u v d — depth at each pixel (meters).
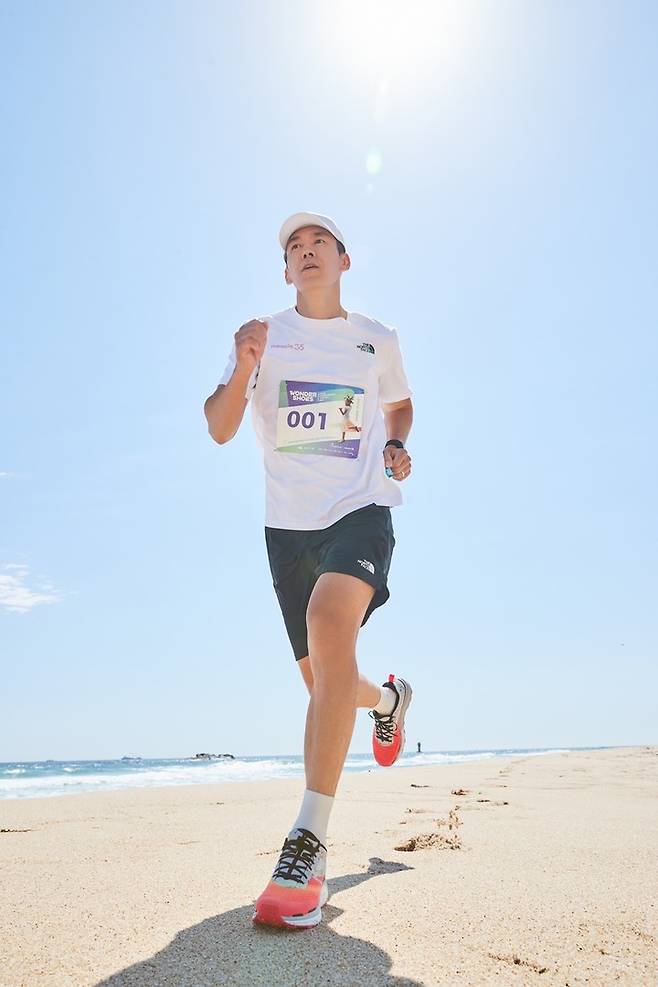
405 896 1.76
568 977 1.22
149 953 1.35
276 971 1.25
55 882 2.00
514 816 3.45
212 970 1.26
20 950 1.37
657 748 19.59
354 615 1.91
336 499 2.25
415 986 1.18
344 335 2.51
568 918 1.56
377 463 2.40
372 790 5.18
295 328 2.51
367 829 2.97
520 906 1.66
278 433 2.39
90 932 1.49
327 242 2.56
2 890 1.89
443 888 1.85
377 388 2.53
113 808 4.28
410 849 2.50
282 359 2.45
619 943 1.39
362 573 1.97
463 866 2.16
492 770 8.82
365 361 2.49
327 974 1.23
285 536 2.29
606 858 2.27
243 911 1.66
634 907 1.65
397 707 2.89
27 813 3.97
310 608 1.92
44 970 1.26
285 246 2.63
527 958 1.31
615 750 19.38
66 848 2.63
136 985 1.19
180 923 1.56
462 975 1.23
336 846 2.55
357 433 2.39
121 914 1.63
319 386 2.41
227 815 3.80
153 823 3.43
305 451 2.35
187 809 4.17
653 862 2.20
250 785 6.90
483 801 4.25
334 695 1.79
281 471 2.37
